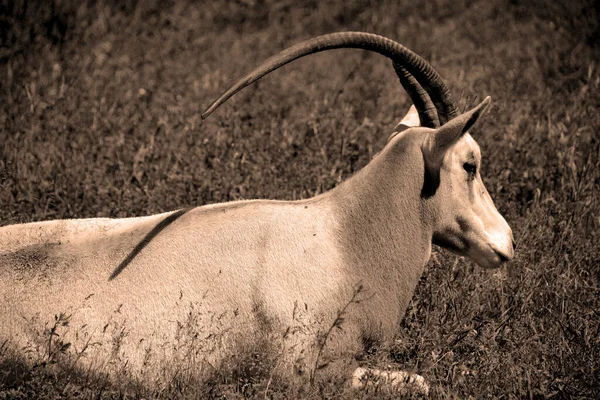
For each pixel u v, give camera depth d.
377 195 18.66
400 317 19.31
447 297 21.72
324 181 26.97
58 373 17.30
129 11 48.59
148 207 25.86
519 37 47.44
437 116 19.14
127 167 28.86
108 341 17.56
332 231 18.55
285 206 18.75
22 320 17.56
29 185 26.70
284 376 17.81
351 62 43.03
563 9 50.12
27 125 32.03
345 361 18.33
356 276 18.47
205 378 17.73
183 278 17.92
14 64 39.00
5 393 16.58
